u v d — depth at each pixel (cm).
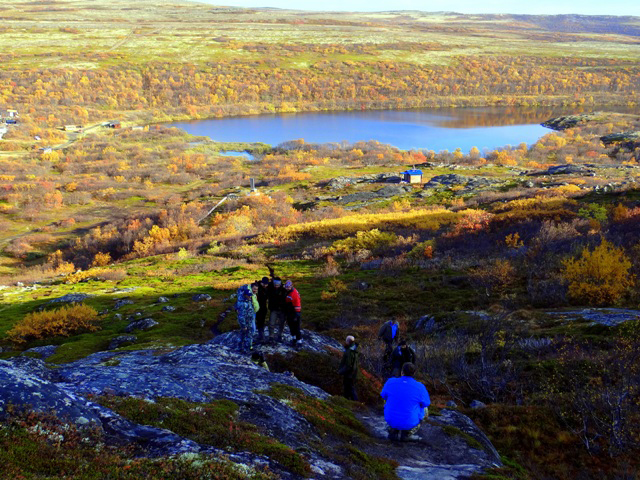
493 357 1647
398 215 6838
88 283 4800
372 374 1487
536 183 9962
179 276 4678
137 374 938
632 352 1398
